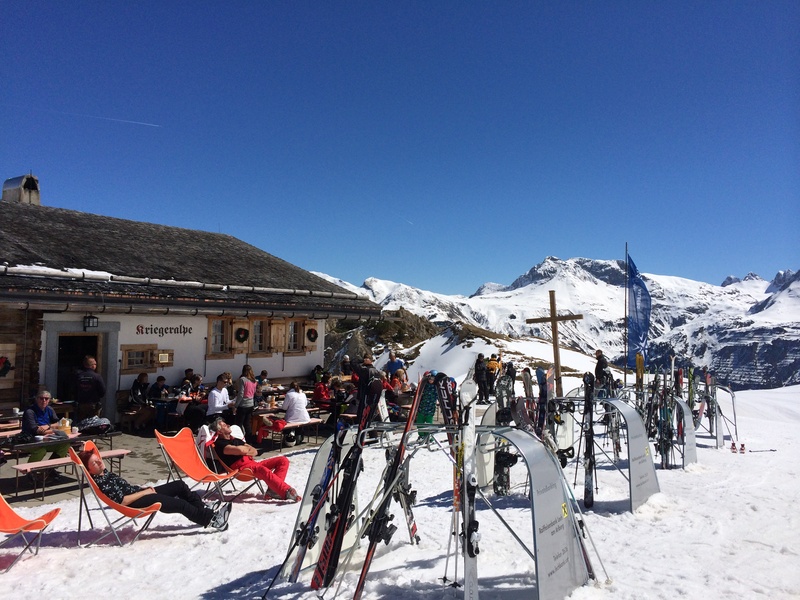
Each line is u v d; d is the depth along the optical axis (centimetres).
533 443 451
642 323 1514
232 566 521
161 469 921
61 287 1084
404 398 1365
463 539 404
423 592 446
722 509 703
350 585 465
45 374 1121
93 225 1586
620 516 672
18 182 1797
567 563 436
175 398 1202
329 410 1327
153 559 539
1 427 921
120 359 1250
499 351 3553
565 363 3588
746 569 500
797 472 971
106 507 710
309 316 1605
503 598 436
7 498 750
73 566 521
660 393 1080
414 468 967
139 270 1325
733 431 1573
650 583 465
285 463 797
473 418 440
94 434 865
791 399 2839
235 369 1488
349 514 506
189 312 1301
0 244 1180
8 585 478
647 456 738
